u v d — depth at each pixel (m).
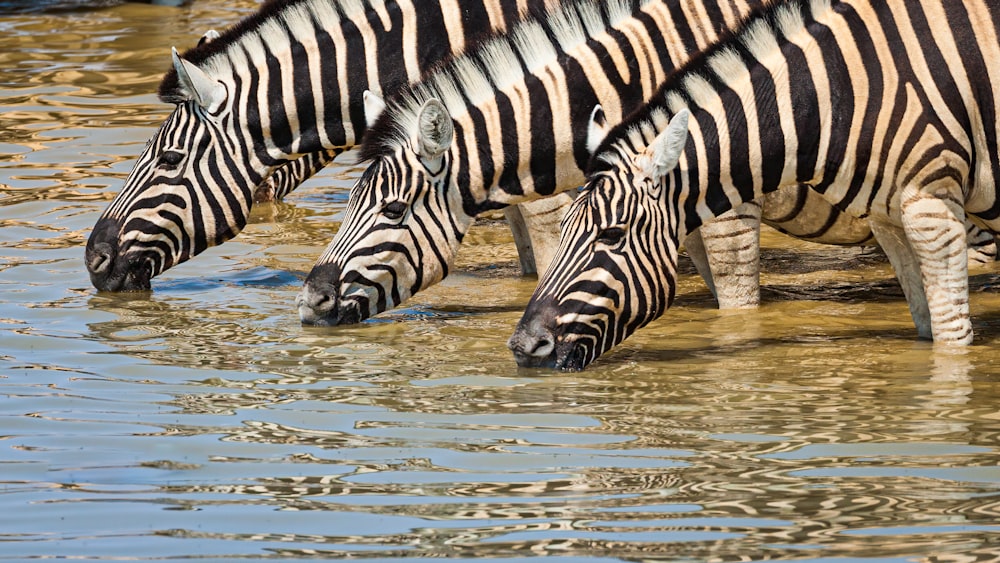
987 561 10.55
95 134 29.25
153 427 14.09
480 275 21.67
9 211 23.75
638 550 10.86
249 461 13.08
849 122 16.33
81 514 11.76
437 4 19.58
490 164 17.66
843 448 13.30
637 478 12.52
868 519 11.46
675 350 17.23
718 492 12.14
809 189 19.30
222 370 16.17
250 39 19.69
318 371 16.14
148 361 16.53
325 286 17.92
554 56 17.83
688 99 16.38
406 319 18.72
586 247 16.02
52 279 20.38
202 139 19.69
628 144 16.17
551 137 17.61
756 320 18.81
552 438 13.70
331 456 13.20
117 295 19.73
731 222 19.00
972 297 19.84
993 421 14.09
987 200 16.89
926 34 16.34
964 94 16.30
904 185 16.44
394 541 11.11
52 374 15.96
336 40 19.61
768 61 16.39
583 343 16.03
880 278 21.28
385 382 15.71
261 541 11.14
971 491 12.09
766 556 10.70
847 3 16.58
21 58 38.09
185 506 11.94
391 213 17.67
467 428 14.03
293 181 25.58
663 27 18.08
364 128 19.78
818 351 17.09
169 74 19.75
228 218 19.89
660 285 16.22
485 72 17.69
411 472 12.73
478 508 11.82
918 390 15.25
